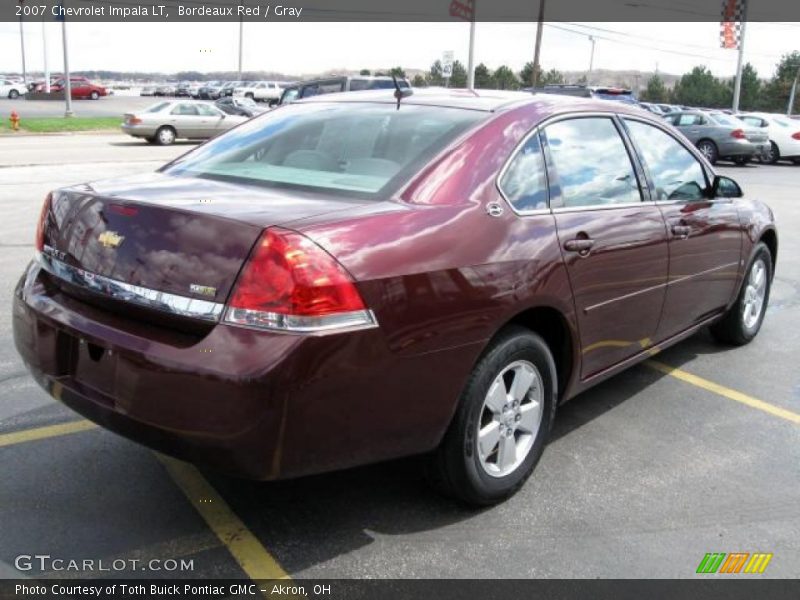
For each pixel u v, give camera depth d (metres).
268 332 2.53
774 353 5.70
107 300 2.88
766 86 90.75
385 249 2.76
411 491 3.47
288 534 3.11
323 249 2.62
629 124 4.29
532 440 3.48
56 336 3.02
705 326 5.16
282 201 2.99
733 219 5.03
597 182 3.88
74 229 3.09
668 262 4.25
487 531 3.18
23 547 2.95
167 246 2.75
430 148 3.31
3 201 11.59
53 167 16.44
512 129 3.50
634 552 3.07
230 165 3.64
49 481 3.43
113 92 80.75
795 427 4.36
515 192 3.37
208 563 2.90
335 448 2.70
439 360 2.90
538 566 2.96
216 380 2.52
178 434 2.62
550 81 76.38
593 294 3.64
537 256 3.27
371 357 2.68
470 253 3.01
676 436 4.19
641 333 4.18
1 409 4.16
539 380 3.45
